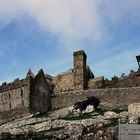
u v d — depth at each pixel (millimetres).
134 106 134250
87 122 127562
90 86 173750
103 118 131750
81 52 176625
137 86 164000
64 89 178500
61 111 154250
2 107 171500
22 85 167750
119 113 135500
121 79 169875
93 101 153875
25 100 165000
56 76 185250
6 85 172750
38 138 118562
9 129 139625
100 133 113812
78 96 163750
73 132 117938
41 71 171250
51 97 170375
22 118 160000
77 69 176125
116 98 155375
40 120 148125
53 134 120688
